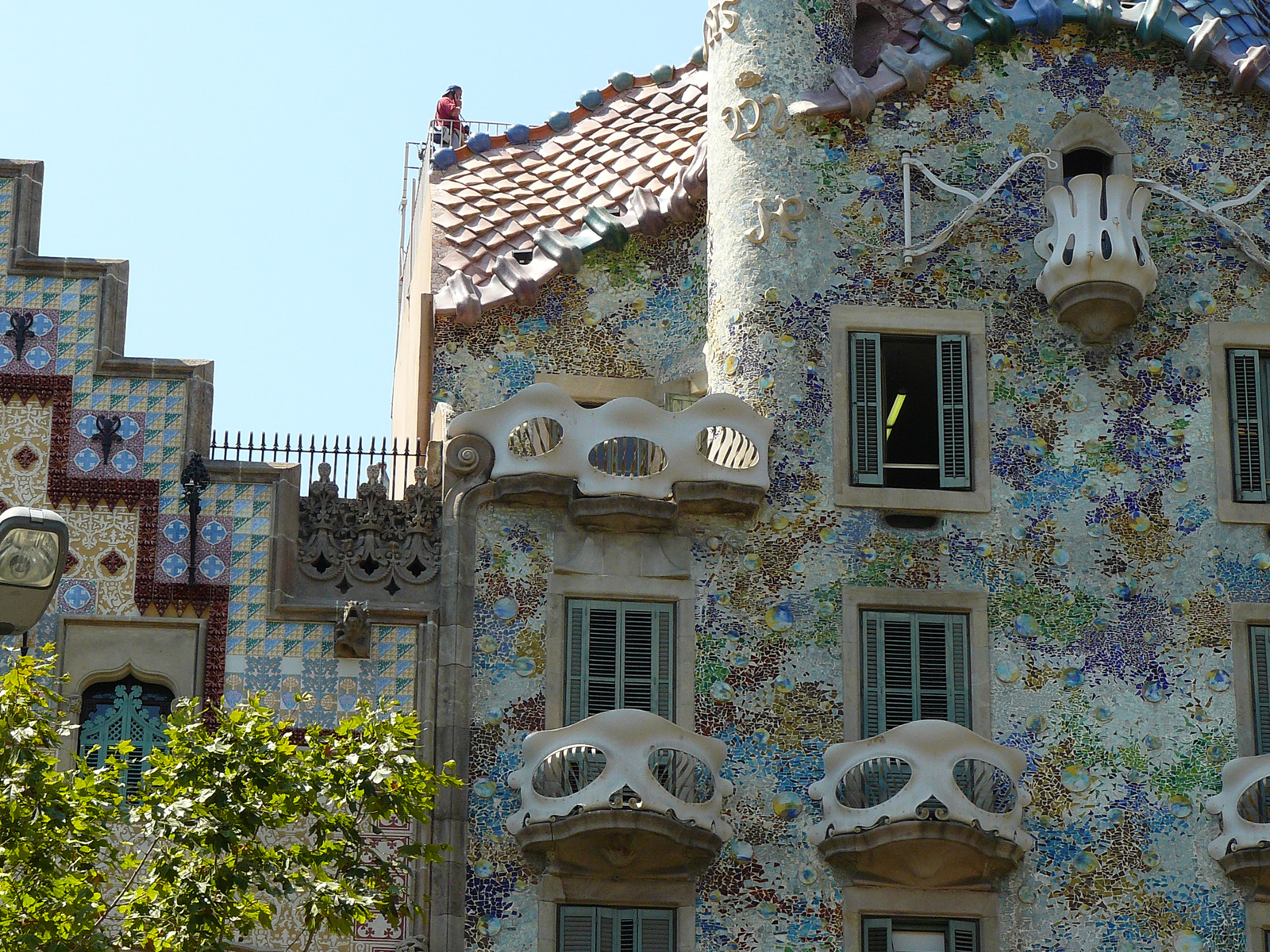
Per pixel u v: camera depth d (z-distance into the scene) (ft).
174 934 92.32
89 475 113.80
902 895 111.14
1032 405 120.67
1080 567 117.70
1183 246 123.95
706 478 116.88
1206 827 113.19
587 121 139.33
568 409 117.39
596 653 114.93
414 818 105.40
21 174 118.52
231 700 111.34
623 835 108.78
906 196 123.44
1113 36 127.44
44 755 94.32
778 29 126.00
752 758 113.29
